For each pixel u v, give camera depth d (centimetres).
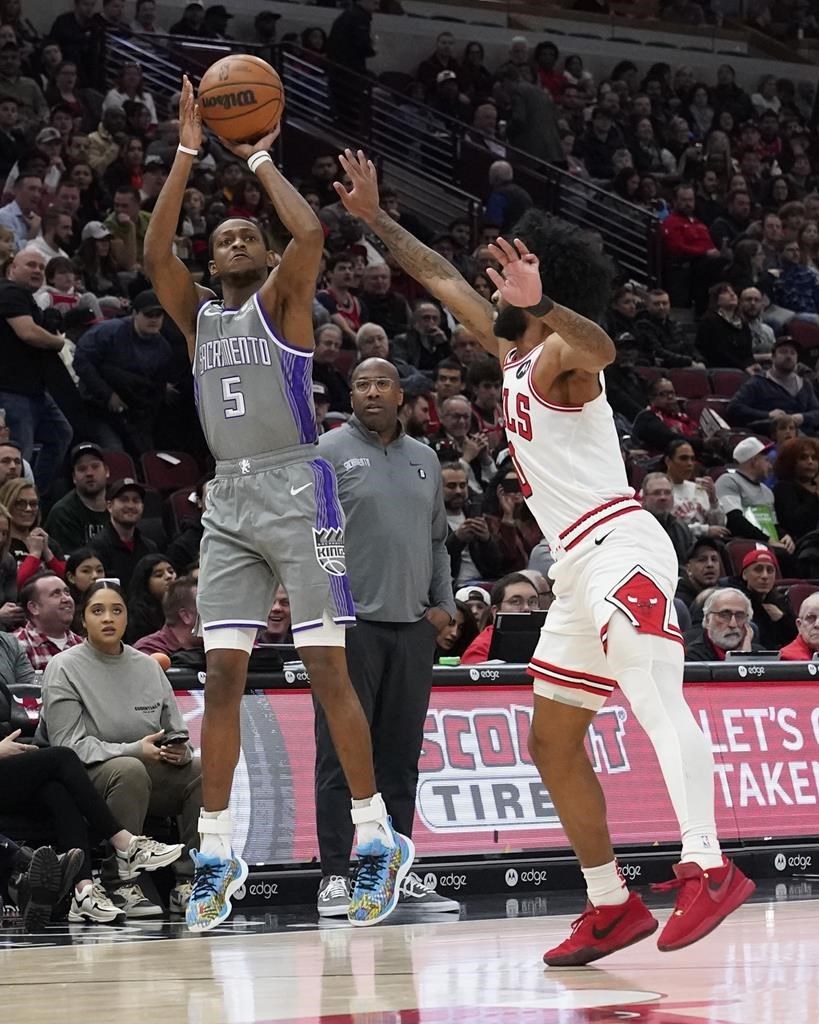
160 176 2048
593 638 564
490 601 1196
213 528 713
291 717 935
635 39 3158
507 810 969
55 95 2231
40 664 1052
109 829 853
